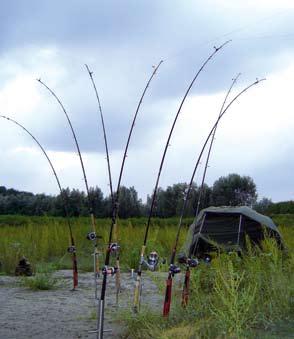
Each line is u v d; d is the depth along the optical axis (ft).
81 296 35.50
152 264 26.03
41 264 53.21
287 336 22.07
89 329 25.43
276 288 27.07
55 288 39.17
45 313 29.53
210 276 28.17
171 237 60.44
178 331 22.13
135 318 24.21
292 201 112.27
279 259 31.12
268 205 114.21
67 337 24.17
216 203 89.30
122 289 38.17
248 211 40.83
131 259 49.47
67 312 29.78
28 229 72.33
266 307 25.64
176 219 83.71
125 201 88.12
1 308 31.14
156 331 22.36
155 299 31.96
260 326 23.84
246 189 95.71
